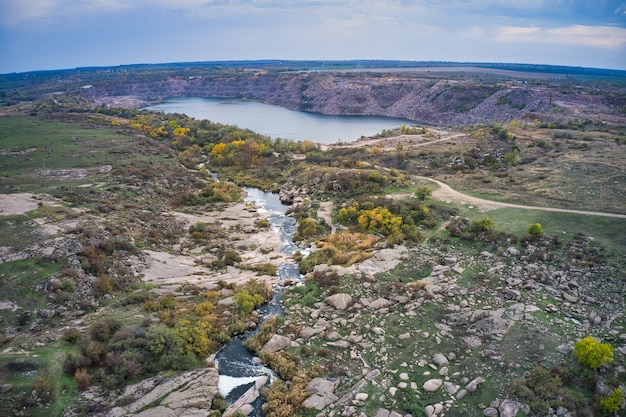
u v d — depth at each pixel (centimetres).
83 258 4744
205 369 3675
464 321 4041
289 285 5275
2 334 3609
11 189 6931
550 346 3534
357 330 4162
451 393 3219
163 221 6806
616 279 4391
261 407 3322
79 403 3102
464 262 5134
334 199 8225
